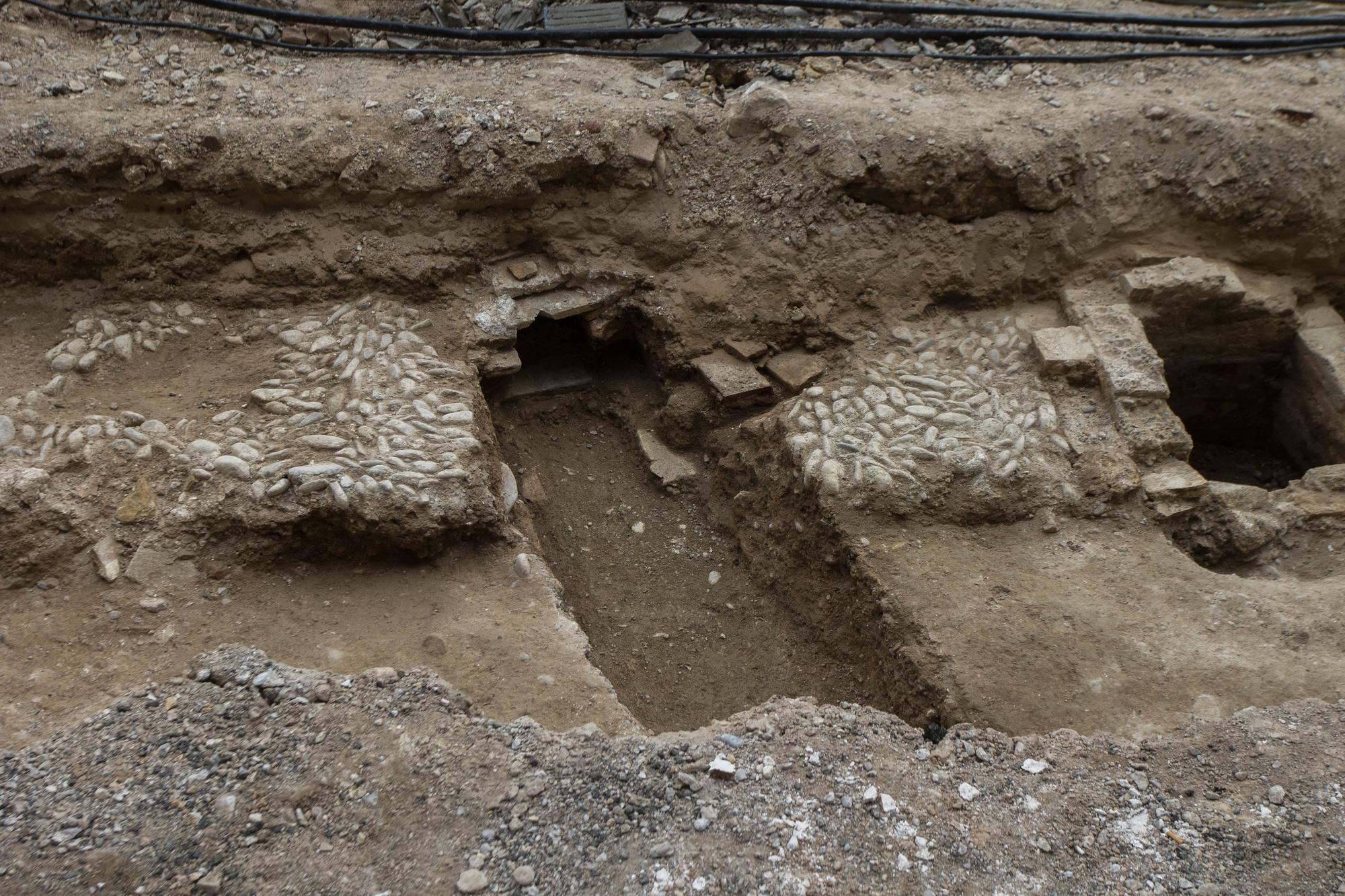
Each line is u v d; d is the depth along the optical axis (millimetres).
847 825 2957
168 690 3225
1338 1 6305
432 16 5652
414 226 4836
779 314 4965
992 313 5133
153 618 3564
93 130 4512
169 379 4387
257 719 3141
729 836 2906
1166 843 2941
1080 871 2867
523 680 3486
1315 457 5340
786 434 4492
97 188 4539
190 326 4598
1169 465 4402
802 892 2766
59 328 4547
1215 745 3252
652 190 5039
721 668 4219
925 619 3762
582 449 5133
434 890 2734
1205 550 4277
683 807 2988
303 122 4742
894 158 4938
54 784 2908
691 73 5477
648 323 5055
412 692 3283
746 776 3100
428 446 4066
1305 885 2818
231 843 2795
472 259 4891
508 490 4422
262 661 3357
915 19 5961
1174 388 5574
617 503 4918
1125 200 5219
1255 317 5285
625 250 5043
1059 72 5730
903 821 2980
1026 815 3025
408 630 3666
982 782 3137
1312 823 2977
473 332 4766
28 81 4793
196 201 4637
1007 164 4938
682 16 5777
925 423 4473
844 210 5023
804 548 4332
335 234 4766
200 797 2900
